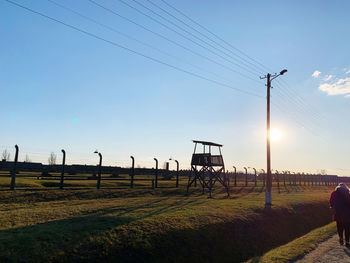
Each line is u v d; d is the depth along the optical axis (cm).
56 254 694
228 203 1723
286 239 1307
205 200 1911
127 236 855
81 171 3478
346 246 988
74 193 1758
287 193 2995
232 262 943
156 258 802
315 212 1895
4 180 1920
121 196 1914
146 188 2427
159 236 903
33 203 1395
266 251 1103
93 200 1622
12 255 653
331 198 1034
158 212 1222
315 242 1059
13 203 1356
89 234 823
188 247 912
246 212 1430
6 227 873
